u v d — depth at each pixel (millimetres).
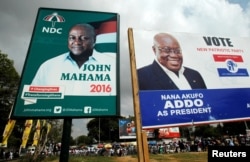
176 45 4773
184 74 4535
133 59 4438
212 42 5027
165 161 22078
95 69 4848
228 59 4930
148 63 4461
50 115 4352
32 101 4395
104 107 4574
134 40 4602
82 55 4938
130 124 49219
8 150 41688
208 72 4680
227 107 4449
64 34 5090
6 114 35062
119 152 35656
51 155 32688
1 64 36156
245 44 5215
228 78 4715
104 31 5273
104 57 4984
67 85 4633
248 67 4961
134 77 4293
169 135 46656
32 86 4508
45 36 4992
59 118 4398
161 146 35375
